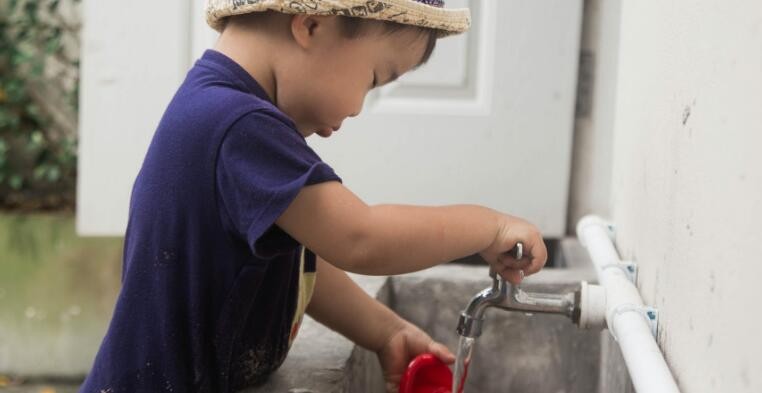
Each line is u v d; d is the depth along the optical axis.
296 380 1.14
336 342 1.29
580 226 1.50
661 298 1.04
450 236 1.02
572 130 2.08
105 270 2.93
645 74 1.25
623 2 1.52
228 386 1.08
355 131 2.10
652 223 1.13
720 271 0.77
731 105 0.77
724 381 0.74
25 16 3.22
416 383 1.26
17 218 2.98
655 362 0.89
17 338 2.92
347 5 0.98
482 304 1.15
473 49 2.08
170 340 1.02
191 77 1.05
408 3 1.00
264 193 0.94
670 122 1.04
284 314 1.12
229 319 1.02
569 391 1.62
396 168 2.10
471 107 2.09
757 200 0.67
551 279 1.64
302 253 1.17
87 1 2.15
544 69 2.06
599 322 1.13
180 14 2.14
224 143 0.97
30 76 3.24
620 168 1.46
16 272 2.95
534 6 2.05
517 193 2.09
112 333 1.04
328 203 0.95
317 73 1.03
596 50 2.08
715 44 0.84
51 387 2.84
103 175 2.19
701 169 0.87
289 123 0.98
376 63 1.05
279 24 1.03
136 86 2.16
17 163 3.32
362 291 1.32
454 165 2.09
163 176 1.01
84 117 2.17
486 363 1.64
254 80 1.04
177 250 1.01
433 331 1.69
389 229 0.99
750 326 0.67
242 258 1.00
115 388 1.03
